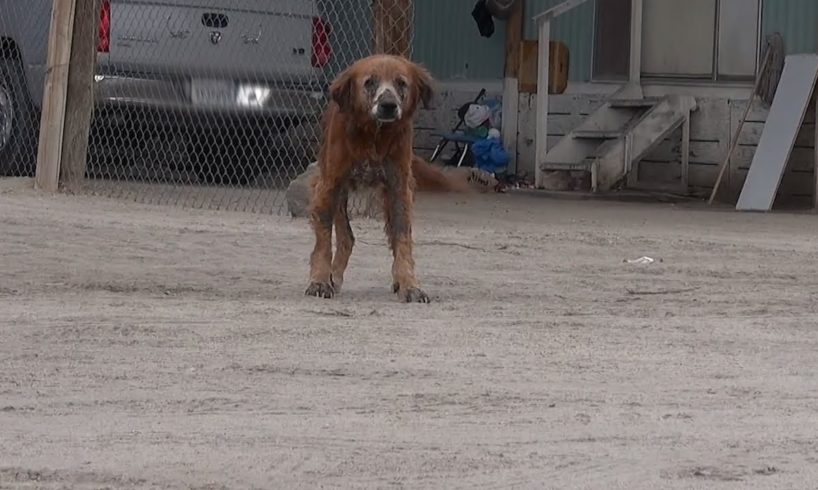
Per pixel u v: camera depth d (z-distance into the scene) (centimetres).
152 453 697
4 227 1501
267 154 2069
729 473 674
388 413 780
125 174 2050
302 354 926
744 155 2333
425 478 661
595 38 2436
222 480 656
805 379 879
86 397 809
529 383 856
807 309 1144
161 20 1948
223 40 1980
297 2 2022
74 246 1400
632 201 2239
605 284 1273
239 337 977
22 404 792
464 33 2531
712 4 2356
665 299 1191
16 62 2022
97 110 1950
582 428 754
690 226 1816
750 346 981
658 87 2406
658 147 2391
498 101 2489
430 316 1077
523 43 2445
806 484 658
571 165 2319
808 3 2289
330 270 1185
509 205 2027
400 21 1677
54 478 657
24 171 2034
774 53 2291
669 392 839
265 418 766
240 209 1780
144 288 1187
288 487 647
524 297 1189
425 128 2573
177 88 1962
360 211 1669
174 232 1523
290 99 2009
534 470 676
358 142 1146
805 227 1839
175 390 826
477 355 933
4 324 1009
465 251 1476
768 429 755
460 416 775
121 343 953
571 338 998
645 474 672
